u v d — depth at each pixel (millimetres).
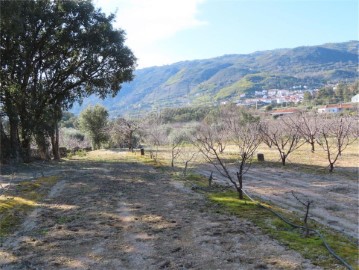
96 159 27781
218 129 34594
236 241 6449
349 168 17016
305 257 5574
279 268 5203
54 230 7566
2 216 8703
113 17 26797
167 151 33500
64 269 5531
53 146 28641
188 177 15250
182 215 8500
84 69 26578
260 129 23406
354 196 11094
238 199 9977
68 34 24609
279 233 6785
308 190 12211
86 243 6688
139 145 44000
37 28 23344
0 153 21625
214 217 8164
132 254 6059
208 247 6223
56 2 24141
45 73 26344
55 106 27219
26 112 24172
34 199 10859
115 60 26781
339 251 5781
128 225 7816
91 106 47938
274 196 11336
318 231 6973
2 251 6371
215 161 22078
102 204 10070
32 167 21156
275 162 20422
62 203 10312
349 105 64438
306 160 20812
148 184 13641
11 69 23047
